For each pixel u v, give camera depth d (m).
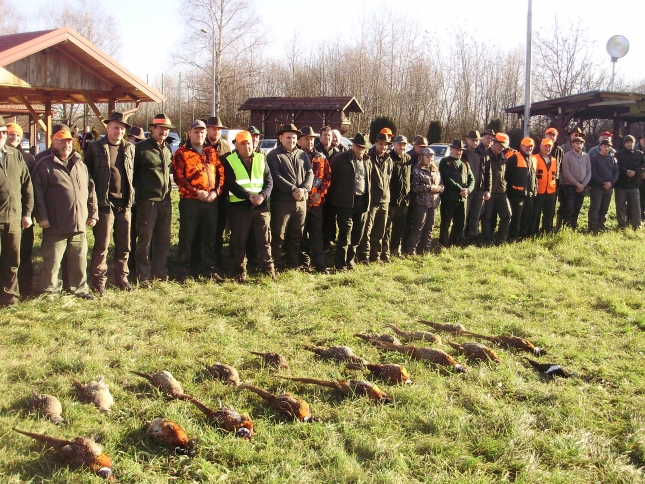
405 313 8.12
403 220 11.42
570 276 10.36
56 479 4.07
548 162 13.35
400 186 11.14
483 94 43.00
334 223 11.23
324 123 34.59
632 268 10.93
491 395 5.63
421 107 43.41
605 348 6.98
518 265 10.91
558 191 14.40
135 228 9.30
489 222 12.98
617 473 4.46
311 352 6.45
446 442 4.75
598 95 20.81
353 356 6.16
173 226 13.41
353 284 9.43
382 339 6.80
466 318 7.94
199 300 8.22
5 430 4.60
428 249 11.88
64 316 7.28
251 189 9.23
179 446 4.46
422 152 11.50
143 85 15.70
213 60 38.41
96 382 5.29
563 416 5.26
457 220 12.19
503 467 4.50
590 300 8.87
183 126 49.75
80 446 4.22
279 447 4.57
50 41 13.72
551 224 13.69
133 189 8.64
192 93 49.84
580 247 12.20
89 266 9.82
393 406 5.29
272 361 6.00
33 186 7.75
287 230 10.01
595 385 5.96
